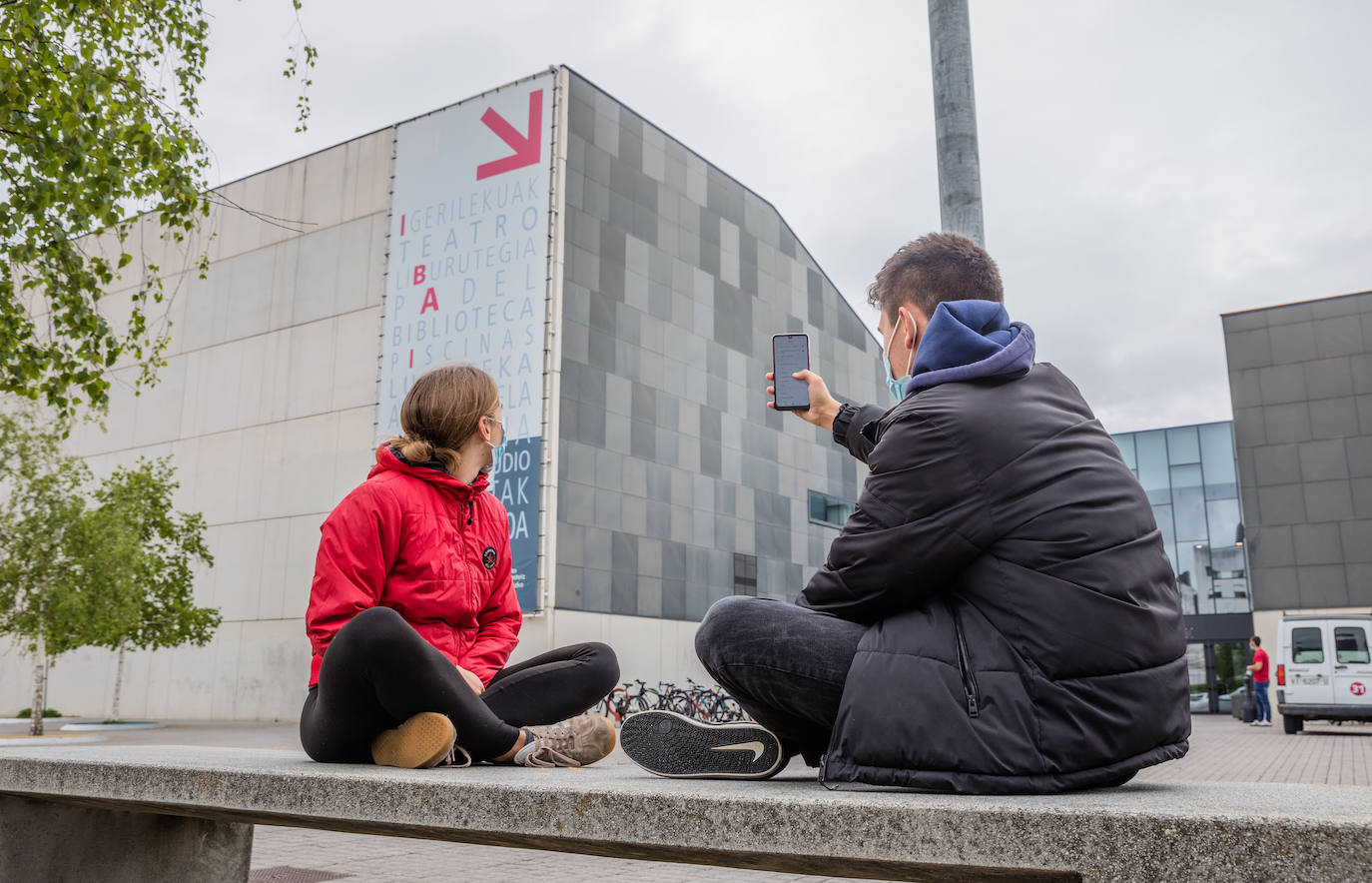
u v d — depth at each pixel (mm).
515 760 2250
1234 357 29625
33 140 8352
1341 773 10312
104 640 19625
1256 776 10141
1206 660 35781
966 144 6680
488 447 2621
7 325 8758
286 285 31938
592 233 28812
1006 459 1613
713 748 1783
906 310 2043
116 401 34500
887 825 1273
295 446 30453
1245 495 28844
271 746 15336
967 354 1773
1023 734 1506
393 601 2416
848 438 2172
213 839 3020
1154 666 1561
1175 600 1674
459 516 2564
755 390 34000
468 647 2562
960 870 1281
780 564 33594
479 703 2225
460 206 29141
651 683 27828
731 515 31922
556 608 25688
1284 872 1062
